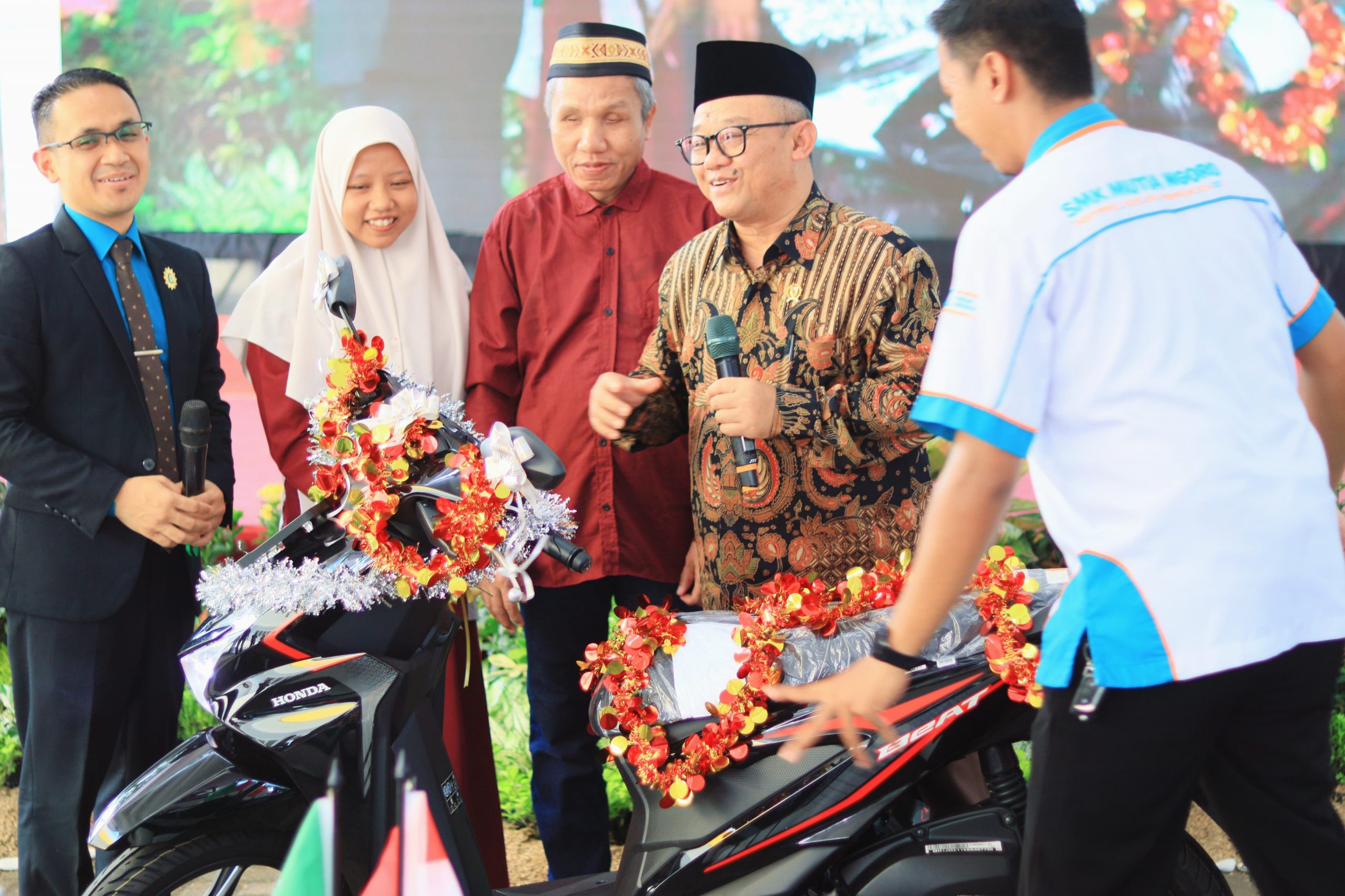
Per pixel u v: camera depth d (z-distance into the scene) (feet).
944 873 6.47
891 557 8.09
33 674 8.51
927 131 14.33
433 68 14.58
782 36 14.29
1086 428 5.03
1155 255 4.97
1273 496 4.98
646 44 9.44
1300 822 5.34
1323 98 14.11
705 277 8.38
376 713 6.70
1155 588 4.93
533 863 10.55
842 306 7.83
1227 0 14.05
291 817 7.02
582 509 9.27
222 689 6.58
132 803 6.81
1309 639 5.08
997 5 5.34
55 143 8.48
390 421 6.60
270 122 14.78
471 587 6.94
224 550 13.61
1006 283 4.95
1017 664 6.48
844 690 5.31
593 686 7.63
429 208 9.98
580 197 9.57
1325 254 14.11
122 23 14.74
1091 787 5.24
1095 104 5.41
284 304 9.57
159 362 8.78
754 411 7.41
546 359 9.39
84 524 8.29
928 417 5.05
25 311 8.26
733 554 8.20
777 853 6.75
